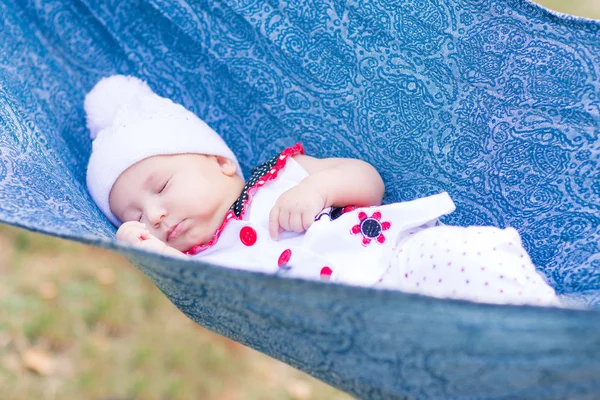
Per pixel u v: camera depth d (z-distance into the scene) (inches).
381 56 73.8
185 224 73.1
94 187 75.6
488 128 68.0
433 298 42.1
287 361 59.7
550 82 63.6
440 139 71.5
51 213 57.2
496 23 66.0
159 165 74.3
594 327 40.6
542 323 41.6
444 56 69.8
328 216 70.3
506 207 66.6
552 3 196.9
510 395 48.8
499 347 44.5
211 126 85.1
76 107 84.8
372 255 66.2
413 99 72.6
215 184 75.5
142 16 85.4
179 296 59.7
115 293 130.0
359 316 46.3
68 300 126.1
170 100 81.7
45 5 84.7
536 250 63.0
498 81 66.9
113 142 75.2
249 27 80.7
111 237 66.2
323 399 119.6
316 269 65.9
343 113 77.4
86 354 116.9
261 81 81.4
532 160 64.9
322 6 76.1
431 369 48.9
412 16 70.9
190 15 83.1
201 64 84.4
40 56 84.3
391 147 75.0
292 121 80.7
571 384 46.1
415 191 74.2
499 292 55.0
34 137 71.0
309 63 78.1
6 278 127.9
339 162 76.3
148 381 114.2
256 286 47.5
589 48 61.2
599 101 61.2
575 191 62.1
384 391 53.5
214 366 119.9
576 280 59.1
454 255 57.6
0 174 59.7
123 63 86.8
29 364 112.7
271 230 70.1
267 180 75.4
